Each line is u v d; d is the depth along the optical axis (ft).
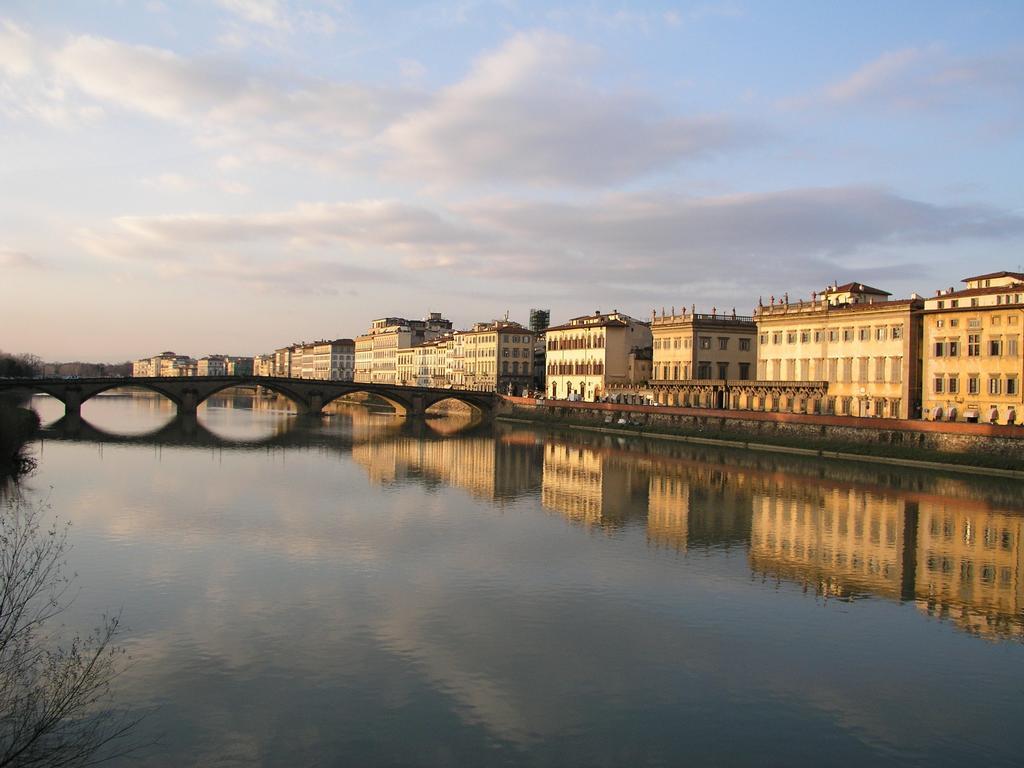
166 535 172.86
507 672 104.73
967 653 113.09
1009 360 293.02
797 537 181.68
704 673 105.40
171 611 124.26
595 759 84.38
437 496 232.53
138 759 82.17
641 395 495.41
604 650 112.47
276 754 84.02
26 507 198.80
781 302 419.95
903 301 334.85
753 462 316.60
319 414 572.51
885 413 343.26
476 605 130.21
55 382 477.77
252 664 105.50
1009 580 148.05
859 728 91.66
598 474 282.56
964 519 201.98
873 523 196.85
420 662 107.14
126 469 275.59
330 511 205.57
